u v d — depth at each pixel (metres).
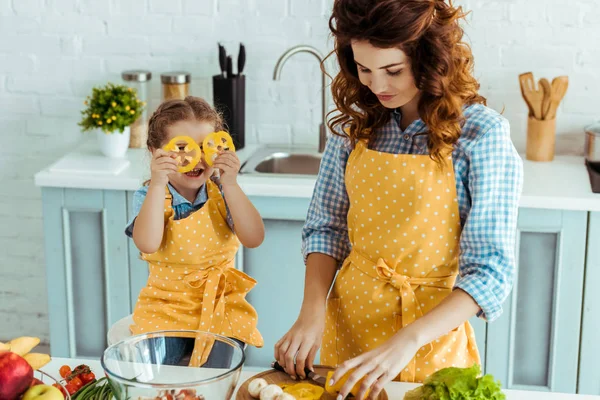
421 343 1.45
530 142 3.04
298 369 1.50
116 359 1.34
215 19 3.16
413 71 1.52
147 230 1.80
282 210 2.76
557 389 2.79
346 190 1.81
